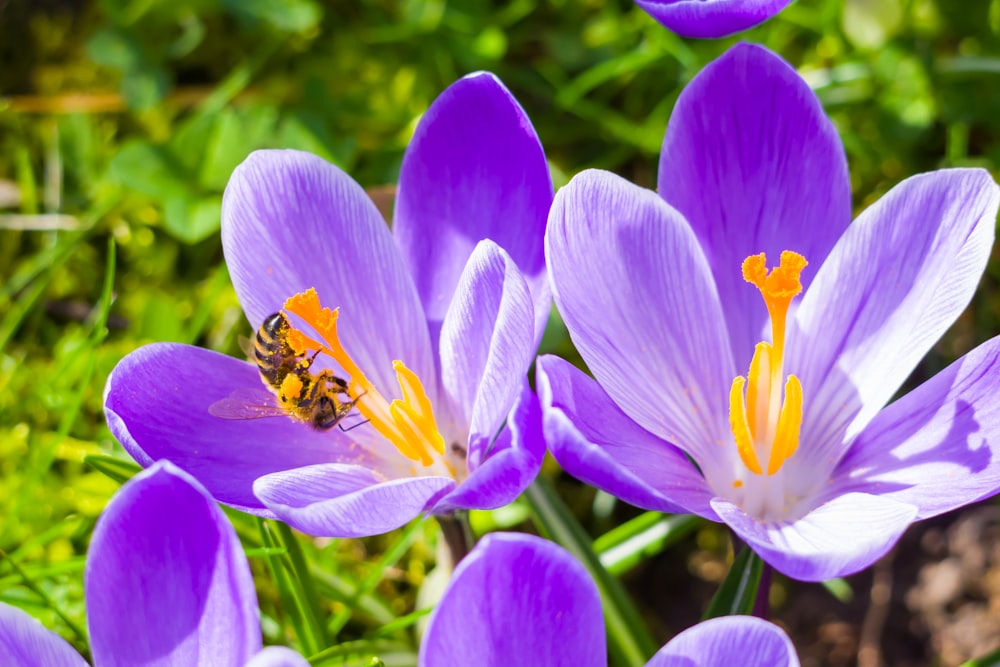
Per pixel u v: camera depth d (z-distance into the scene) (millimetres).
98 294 360
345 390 296
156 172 351
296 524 277
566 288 286
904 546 339
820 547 281
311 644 304
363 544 337
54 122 373
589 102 372
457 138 300
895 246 293
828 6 364
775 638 265
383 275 300
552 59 377
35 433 339
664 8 291
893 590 336
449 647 264
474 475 276
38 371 349
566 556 265
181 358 294
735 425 292
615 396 289
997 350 286
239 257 296
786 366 298
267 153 296
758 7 288
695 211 300
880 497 285
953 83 356
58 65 382
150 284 361
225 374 297
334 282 299
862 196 363
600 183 288
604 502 340
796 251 300
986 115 356
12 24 383
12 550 333
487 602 265
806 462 297
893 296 294
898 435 291
